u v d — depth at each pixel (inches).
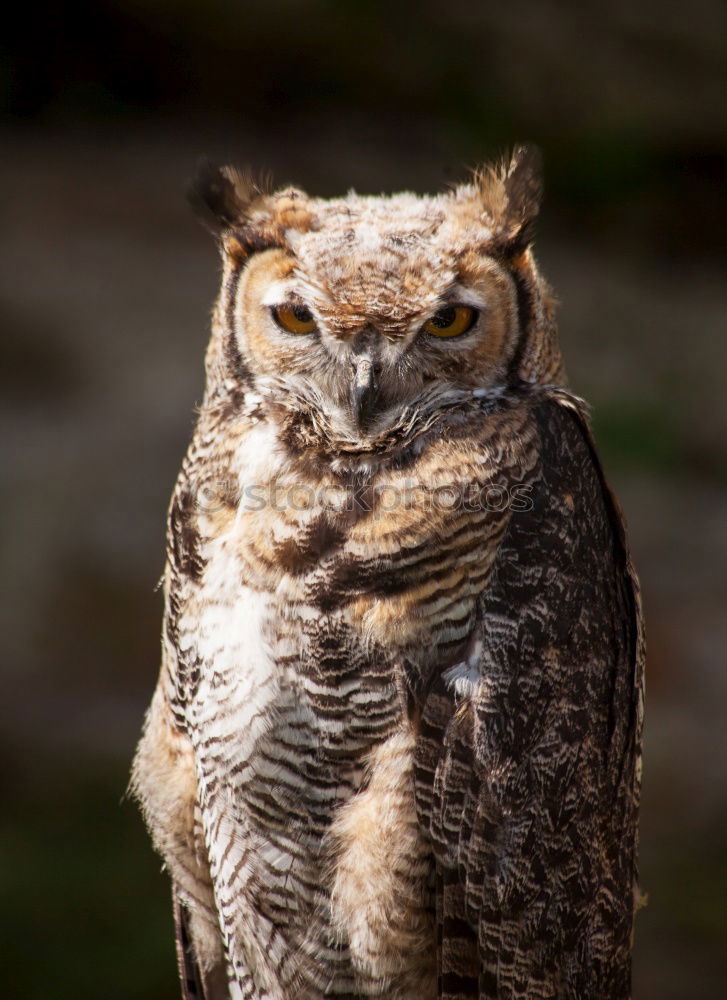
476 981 327.6
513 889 321.1
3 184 1262.3
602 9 1330.0
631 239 1291.8
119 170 1304.1
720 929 674.2
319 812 327.3
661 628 844.6
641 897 369.4
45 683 799.1
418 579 313.1
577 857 328.2
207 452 337.4
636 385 1095.0
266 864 337.7
